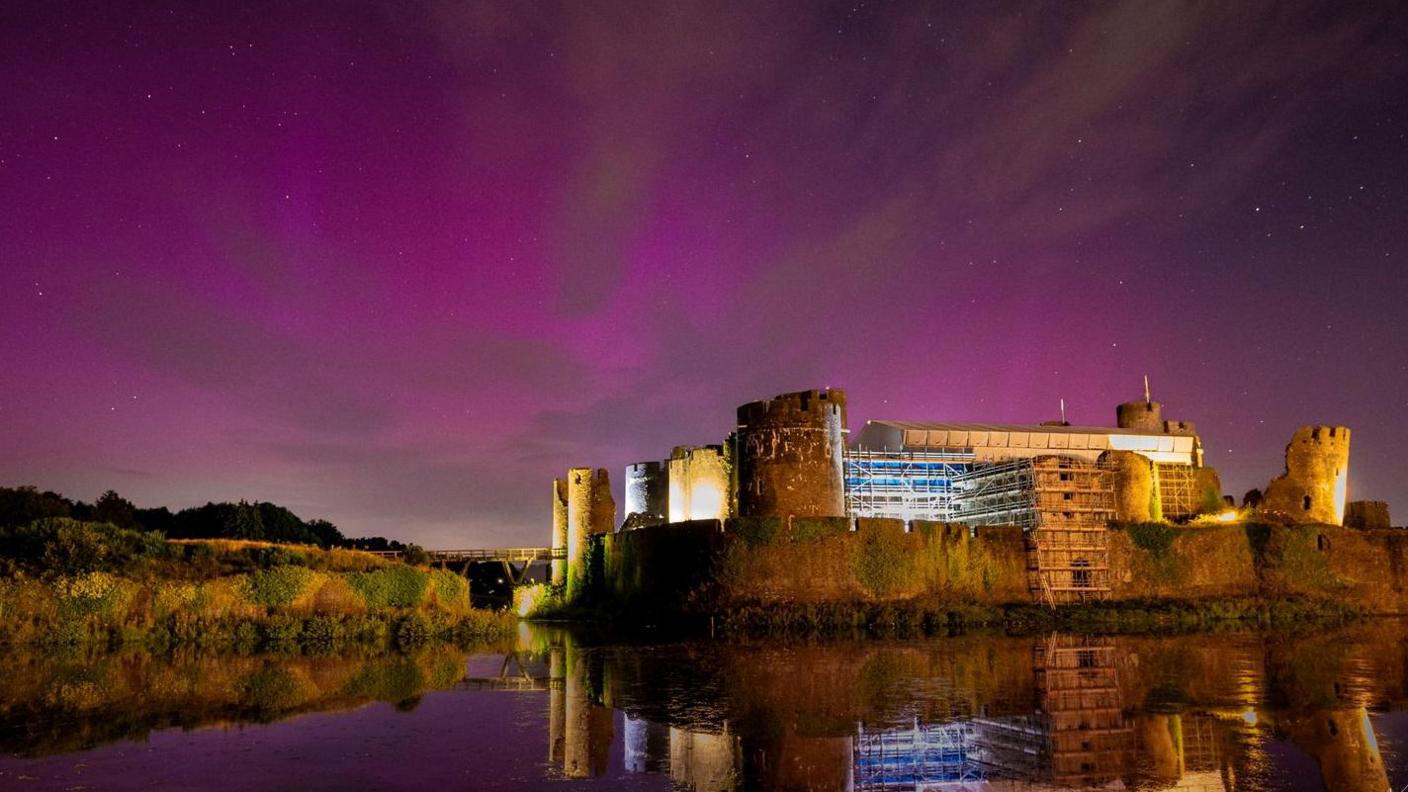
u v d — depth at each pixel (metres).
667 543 52.06
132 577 33.84
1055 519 54.75
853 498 60.62
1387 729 18.78
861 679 26.16
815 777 15.32
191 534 64.94
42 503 52.06
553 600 65.69
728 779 15.11
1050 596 52.22
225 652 31.08
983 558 52.41
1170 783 14.91
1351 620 50.38
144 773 14.93
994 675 26.89
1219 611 50.28
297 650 32.25
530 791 14.19
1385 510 64.75
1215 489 64.38
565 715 20.36
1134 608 50.03
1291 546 56.31
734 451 58.06
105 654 29.61
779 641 38.91
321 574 38.00
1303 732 18.55
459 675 26.88
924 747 17.41
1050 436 65.25
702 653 33.72
